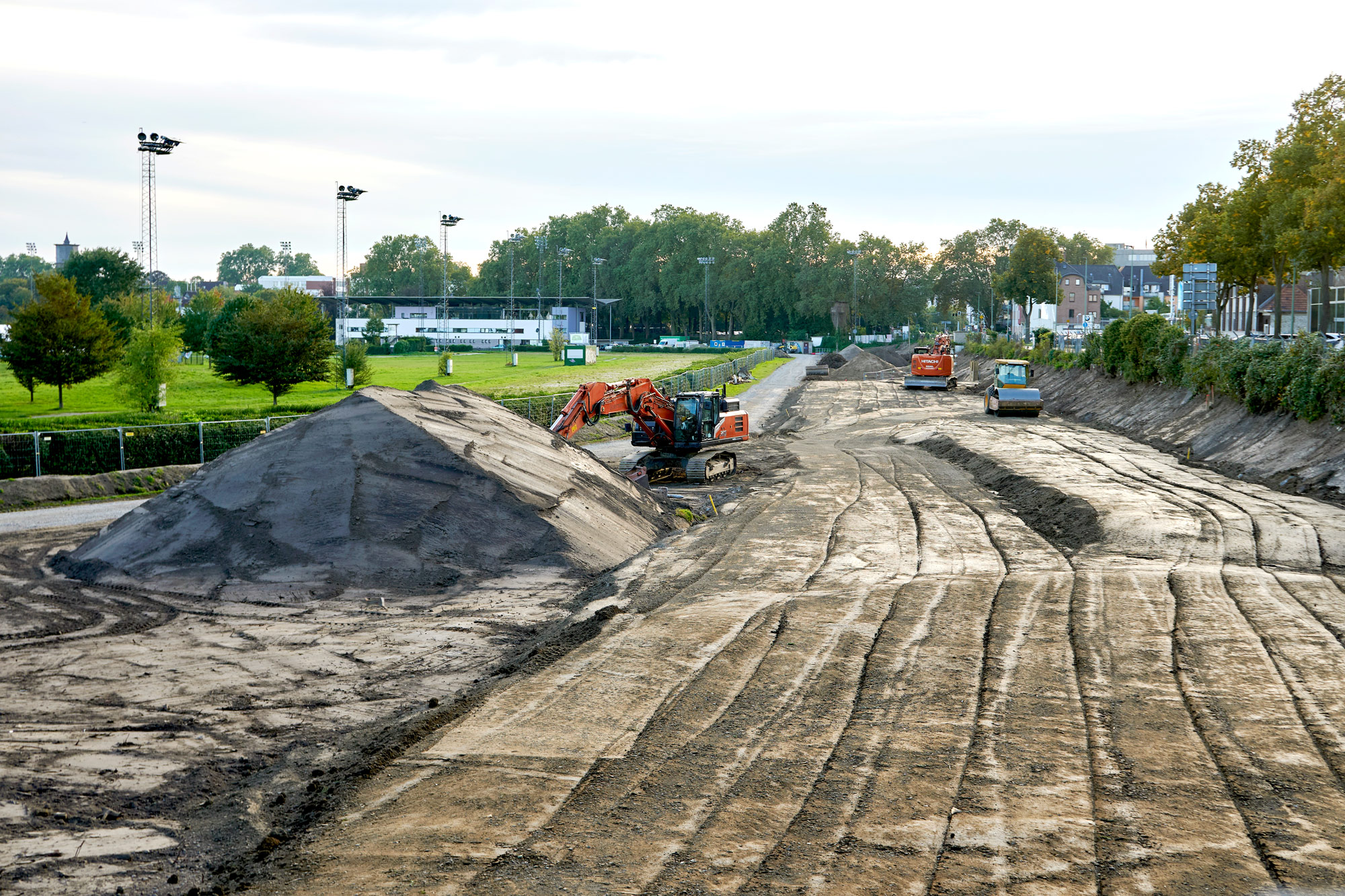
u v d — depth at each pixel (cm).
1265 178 4094
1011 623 1345
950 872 712
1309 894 678
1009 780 859
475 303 16762
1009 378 4544
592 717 1027
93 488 2606
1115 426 3944
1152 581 1557
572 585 1675
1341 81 3881
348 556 1695
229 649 1324
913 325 15288
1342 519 1962
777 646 1255
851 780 864
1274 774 866
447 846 761
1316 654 1184
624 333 18438
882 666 1171
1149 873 708
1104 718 1001
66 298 4922
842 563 1772
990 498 2509
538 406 3972
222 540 1755
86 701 1123
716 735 972
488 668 1255
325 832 802
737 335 15750
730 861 730
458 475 1912
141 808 860
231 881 738
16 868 751
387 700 1141
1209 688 1078
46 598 1562
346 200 7688
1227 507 2111
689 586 1627
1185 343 3738
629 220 19238
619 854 743
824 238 15138
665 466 2984
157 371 4703
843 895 682
